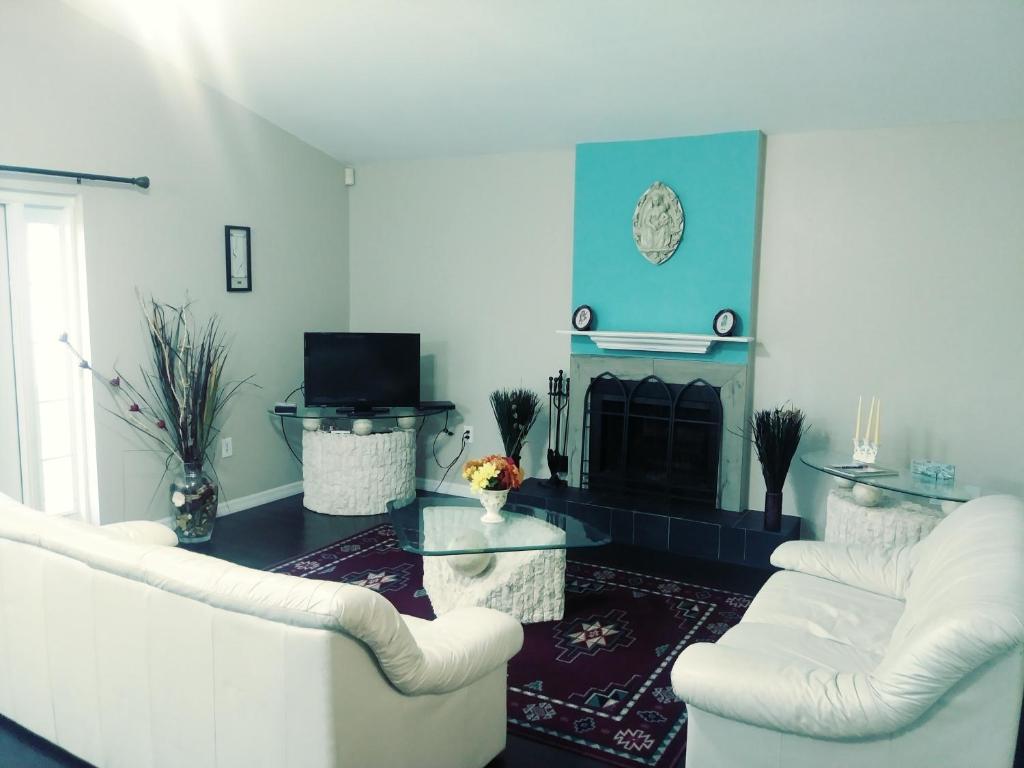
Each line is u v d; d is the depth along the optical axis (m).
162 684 2.17
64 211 4.23
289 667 1.90
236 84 4.77
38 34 3.96
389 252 5.92
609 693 3.00
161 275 4.66
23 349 4.12
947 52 3.44
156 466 4.73
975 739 1.93
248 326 5.26
